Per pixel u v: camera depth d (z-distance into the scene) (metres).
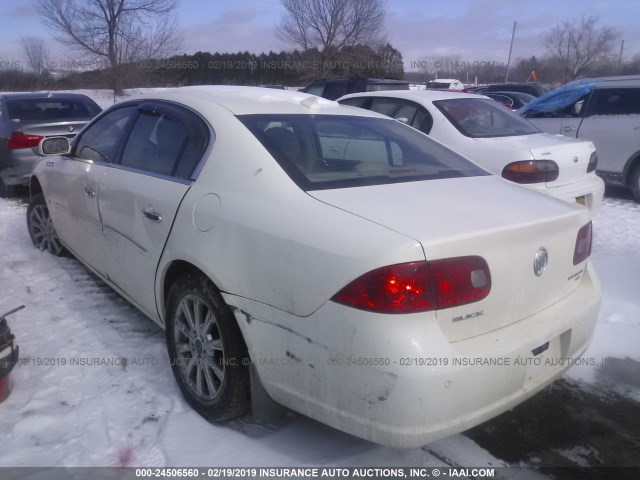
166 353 3.38
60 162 4.40
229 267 2.49
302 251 2.22
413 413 2.02
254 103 3.17
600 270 5.02
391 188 2.61
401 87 12.21
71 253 4.61
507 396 2.28
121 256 3.43
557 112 8.78
